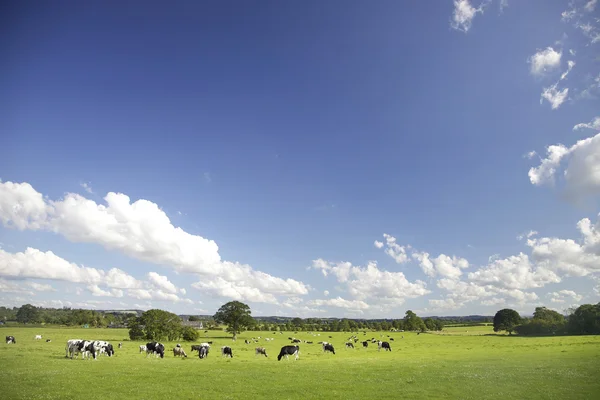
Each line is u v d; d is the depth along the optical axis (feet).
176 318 321.93
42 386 75.77
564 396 71.10
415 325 590.55
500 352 173.47
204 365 119.96
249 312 382.83
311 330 599.57
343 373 100.89
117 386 77.41
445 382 85.35
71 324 586.04
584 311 328.29
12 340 211.41
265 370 106.83
